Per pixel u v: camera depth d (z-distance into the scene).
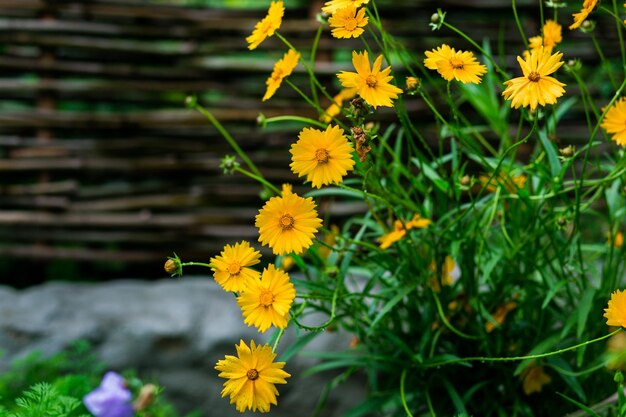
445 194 1.33
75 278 2.31
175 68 2.16
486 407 1.39
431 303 1.35
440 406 1.39
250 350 1.08
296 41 2.11
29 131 2.16
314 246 1.33
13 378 1.61
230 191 2.16
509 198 1.33
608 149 1.99
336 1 1.16
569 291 1.33
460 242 1.30
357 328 1.37
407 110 2.05
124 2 2.13
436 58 1.13
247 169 2.14
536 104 1.08
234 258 1.10
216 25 2.16
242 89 2.16
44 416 1.19
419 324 1.39
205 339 1.76
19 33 2.11
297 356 1.73
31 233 2.16
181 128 2.17
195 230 2.16
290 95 2.15
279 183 2.14
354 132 1.11
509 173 1.29
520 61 1.10
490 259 1.33
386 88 1.11
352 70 2.07
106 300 1.85
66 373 1.70
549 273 1.38
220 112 2.14
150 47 2.15
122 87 2.15
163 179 2.20
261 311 1.09
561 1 1.26
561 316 1.36
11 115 2.13
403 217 1.38
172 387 1.75
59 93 2.16
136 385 1.13
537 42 1.29
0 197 2.15
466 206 1.34
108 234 2.17
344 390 1.72
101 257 2.16
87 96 2.17
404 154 2.03
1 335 1.75
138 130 2.17
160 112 2.17
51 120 2.14
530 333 1.39
